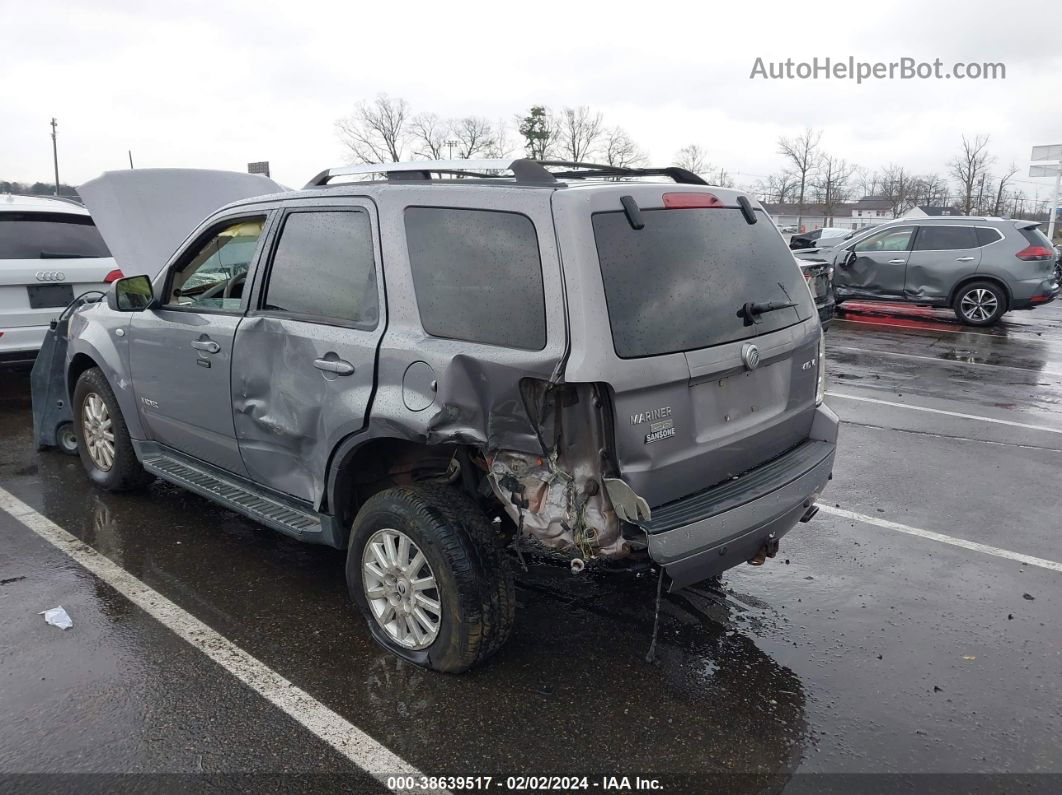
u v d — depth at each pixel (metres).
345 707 3.02
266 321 3.67
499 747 2.82
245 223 4.04
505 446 2.90
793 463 3.43
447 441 2.94
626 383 2.73
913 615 3.84
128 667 3.27
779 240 3.69
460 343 2.97
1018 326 13.90
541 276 2.81
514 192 2.96
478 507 3.21
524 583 4.07
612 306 2.77
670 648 3.49
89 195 6.43
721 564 3.03
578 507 2.83
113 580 4.05
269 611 3.76
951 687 3.24
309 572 4.18
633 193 3.02
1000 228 13.30
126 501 5.12
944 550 4.60
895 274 14.12
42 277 6.83
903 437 6.90
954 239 13.65
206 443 4.22
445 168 3.37
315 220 3.62
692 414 2.99
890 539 4.75
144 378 4.52
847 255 14.57
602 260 2.80
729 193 3.51
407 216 3.24
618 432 2.74
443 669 3.16
